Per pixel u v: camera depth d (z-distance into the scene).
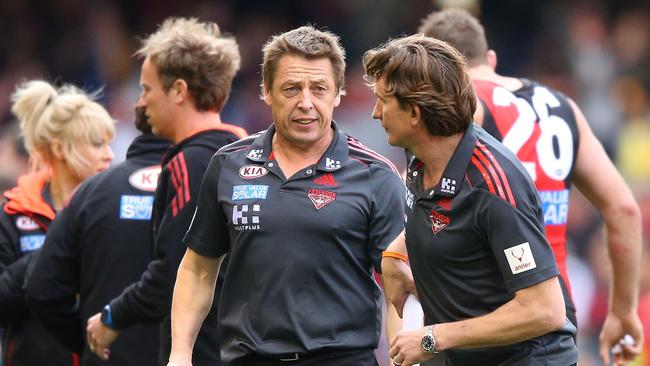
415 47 14.64
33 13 53.00
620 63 48.91
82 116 21.62
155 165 20.09
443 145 14.80
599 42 49.50
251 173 16.25
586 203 39.28
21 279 20.98
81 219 19.97
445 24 19.81
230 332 16.31
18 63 51.91
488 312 14.76
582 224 39.06
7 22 52.91
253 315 16.02
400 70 14.57
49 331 20.59
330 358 15.96
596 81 48.34
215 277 16.92
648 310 28.78
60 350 21.36
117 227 19.81
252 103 48.53
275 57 15.91
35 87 21.89
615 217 19.48
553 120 19.19
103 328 19.03
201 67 18.92
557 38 50.09
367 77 15.38
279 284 15.88
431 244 14.88
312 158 16.23
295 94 15.81
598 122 46.84
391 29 50.91
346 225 15.95
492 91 19.03
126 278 19.75
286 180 16.08
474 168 14.56
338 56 16.12
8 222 21.70
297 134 15.91
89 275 19.98
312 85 15.83
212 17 53.16
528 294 14.24
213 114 19.28
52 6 52.88
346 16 52.38
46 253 20.09
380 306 16.69
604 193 19.50
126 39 52.84
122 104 47.50
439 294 15.16
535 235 14.32
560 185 19.09
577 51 49.22
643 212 36.06
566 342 15.16
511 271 14.26
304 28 16.19
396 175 16.48
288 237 15.90
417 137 14.82
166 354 18.61
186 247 18.16
